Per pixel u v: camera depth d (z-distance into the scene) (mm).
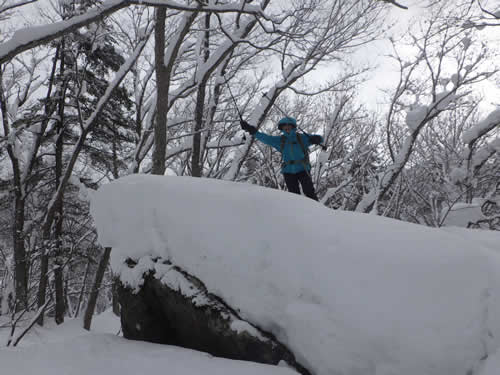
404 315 1737
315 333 1906
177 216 2910
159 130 6859
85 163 14570
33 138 14352
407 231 2102
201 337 2650
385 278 1858
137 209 3311
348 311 1837
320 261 2031
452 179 9828
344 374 1771
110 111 12570
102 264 11531
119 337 2994
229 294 2432
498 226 8336
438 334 1669
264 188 2793
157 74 6754
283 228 2273
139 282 3162
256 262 2312
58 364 2342
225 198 2701
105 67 12883
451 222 7969
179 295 2787
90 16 5188
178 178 3305
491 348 1636
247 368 2072
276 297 2176
